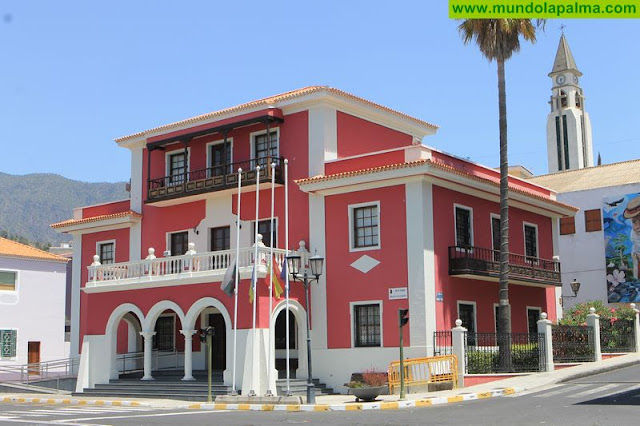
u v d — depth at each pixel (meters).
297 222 31.17
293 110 32.03
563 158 109.31
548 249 36.84
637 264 45.44
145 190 37.03
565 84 111.06
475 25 28.62
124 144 37.69
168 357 34.62
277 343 31.36
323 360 29.56
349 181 29.33
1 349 44.84
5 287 45.84
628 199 46.31
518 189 33.16
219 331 33.16
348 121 32.44
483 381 25.94
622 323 34.00
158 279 30.62
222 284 27.33
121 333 36.28
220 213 33.81
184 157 34.53
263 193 32.38
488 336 27.62
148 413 21.83
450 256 29.03
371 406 21.72
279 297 28.28
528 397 21.50
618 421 15.20
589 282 47.19
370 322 28.84
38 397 31.02
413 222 28.09
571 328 30.50
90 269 33.78
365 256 29.12
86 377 32.06
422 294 27.53
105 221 37.72
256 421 18.22
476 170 31.67
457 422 16.30
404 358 27.61
